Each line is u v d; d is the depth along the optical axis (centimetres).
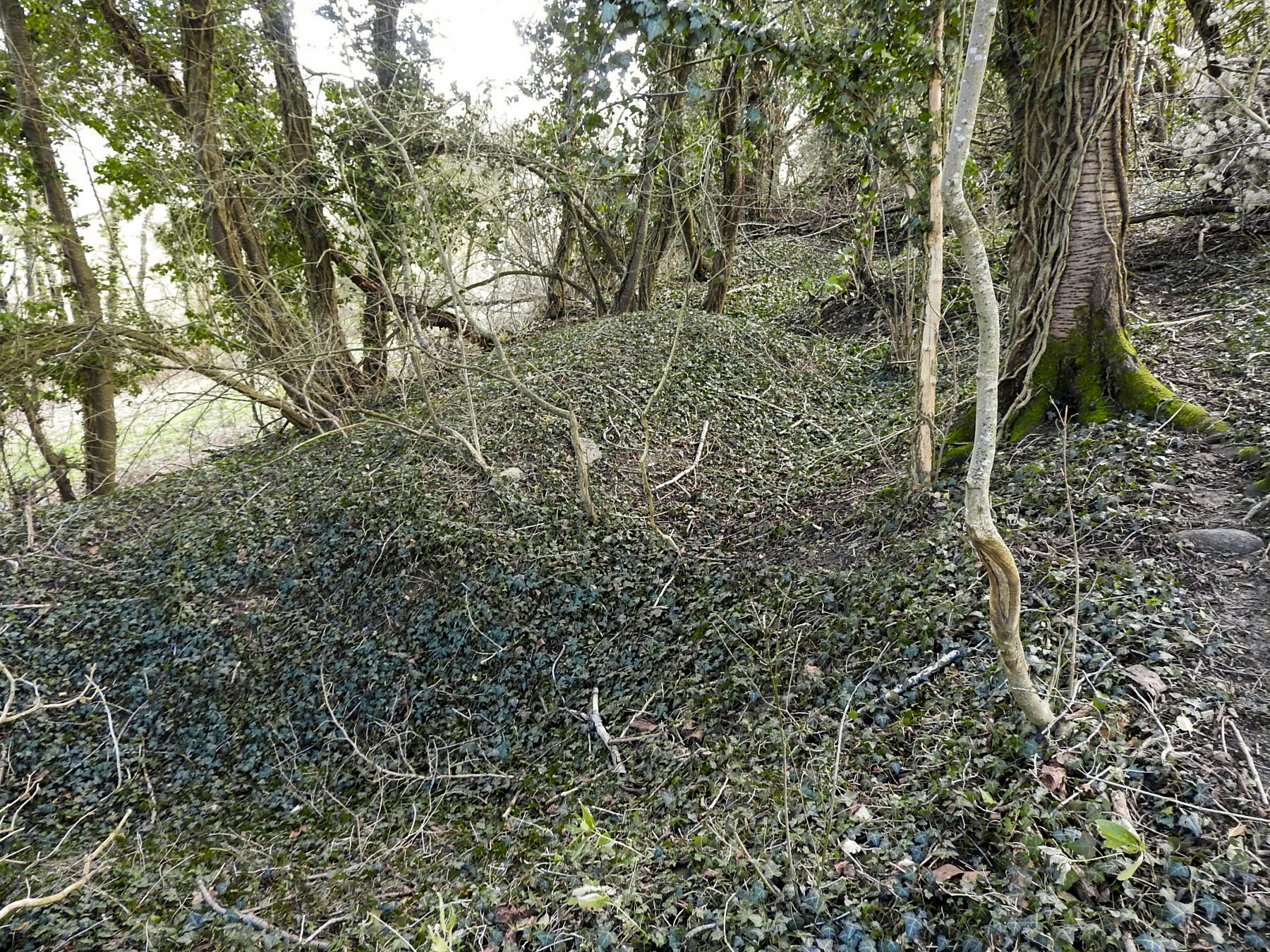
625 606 650
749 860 347
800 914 309
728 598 620
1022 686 330
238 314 1073
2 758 616
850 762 393
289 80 1122
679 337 1090
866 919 295
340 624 702
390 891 453
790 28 685
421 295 1160
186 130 1040
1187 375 604
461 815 517
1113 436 544
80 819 577
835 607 548
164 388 1166
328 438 1034
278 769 607
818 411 983
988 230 1088
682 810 419
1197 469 492
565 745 547
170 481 1002
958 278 1108
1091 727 336
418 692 632
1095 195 580
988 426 288
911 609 482
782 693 485
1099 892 274
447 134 1045
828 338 1237
